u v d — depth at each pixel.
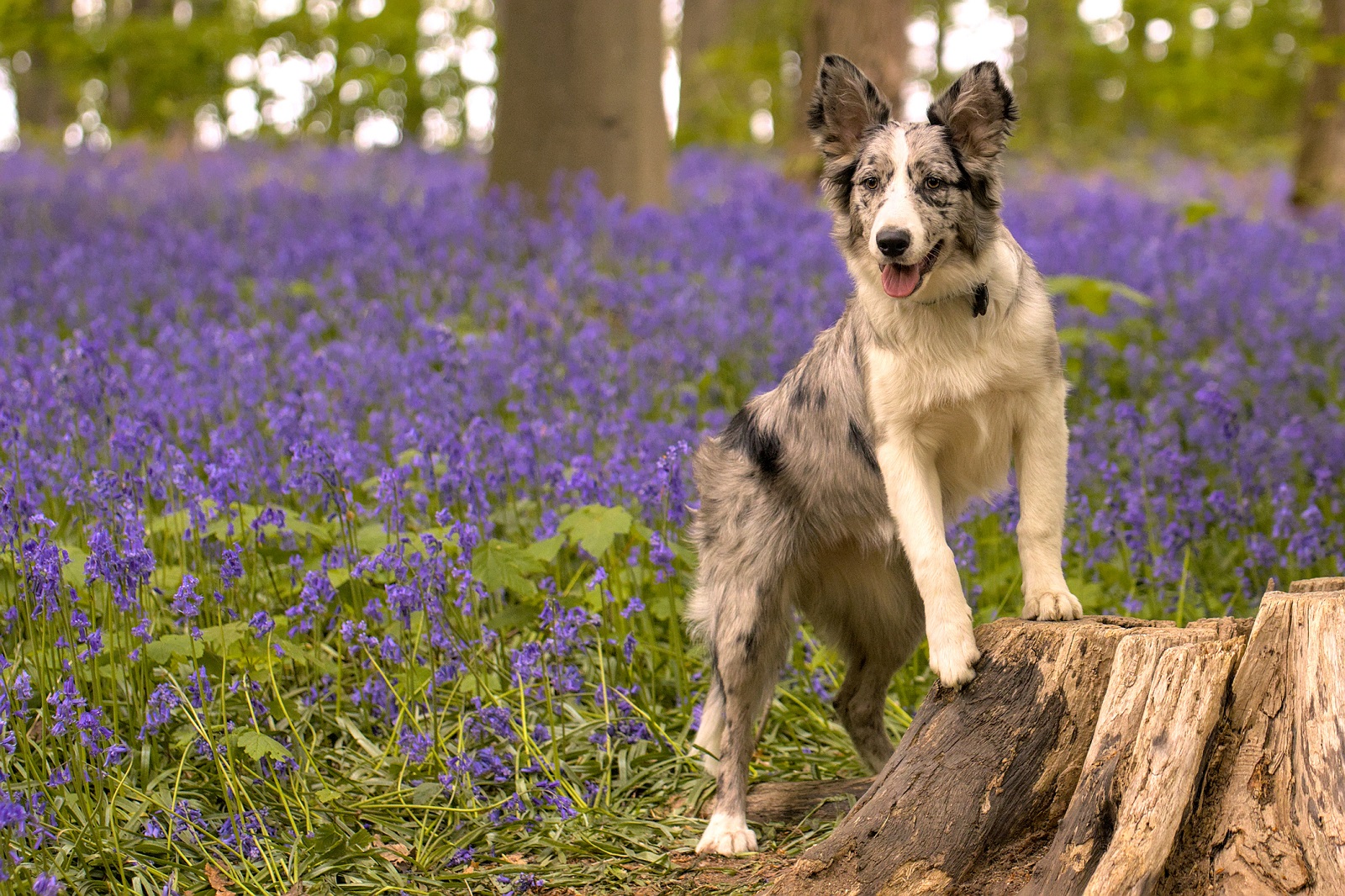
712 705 4.25
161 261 9.12
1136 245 9.71
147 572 3.98
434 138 21.39
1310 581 3.23
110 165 15.00
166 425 5.88
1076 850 2.93
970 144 3.77
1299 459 6.07
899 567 4.24
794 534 4.20
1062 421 3.76
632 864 3.84
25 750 3.68
